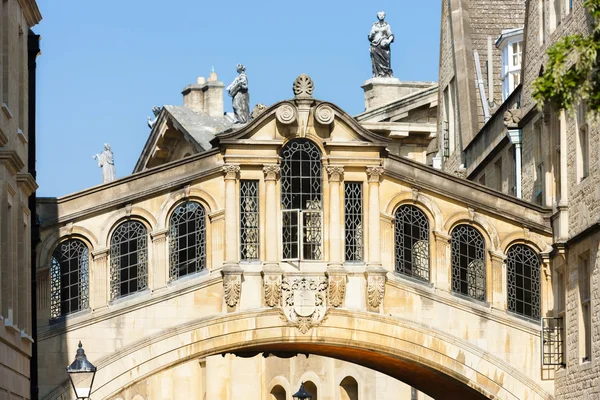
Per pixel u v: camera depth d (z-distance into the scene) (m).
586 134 45.81
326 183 48.84
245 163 48.38
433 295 49.19
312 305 48.53
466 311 49.34
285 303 48.47
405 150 75.19
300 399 56.06
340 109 48.81
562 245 47.41
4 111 40.53
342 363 72.06
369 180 49.03
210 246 48.34
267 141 48.38
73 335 47.31
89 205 47.69
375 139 48.94
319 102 48.75
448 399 55.38
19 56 44.16
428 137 75.06
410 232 49.47
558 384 48.72
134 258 48.06
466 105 66.44
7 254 40.72
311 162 48.97
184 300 48.06
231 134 48.16
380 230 49.06
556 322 49.06
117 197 47.88
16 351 41.94
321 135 48.88
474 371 49.28
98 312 47.44
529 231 49.69
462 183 49.53
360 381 70.38
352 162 48.88
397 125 74.44
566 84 29.80
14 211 42.34
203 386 79.38
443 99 72.06
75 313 47.47
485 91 68.81
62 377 47.00
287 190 48.84
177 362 47.88
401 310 49.06
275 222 48.38
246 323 48.12
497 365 49.28
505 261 49.59
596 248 44.34
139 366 47.59
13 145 42.19
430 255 49.41
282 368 76.69
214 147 48.59
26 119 44.62
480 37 70.00
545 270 49.50
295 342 48.50
